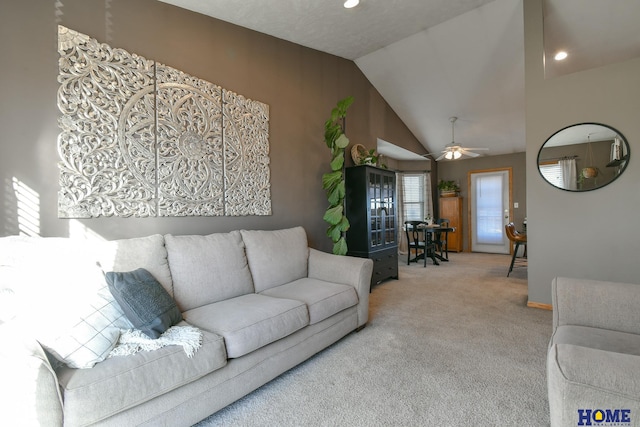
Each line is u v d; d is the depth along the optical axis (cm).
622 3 322
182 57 253
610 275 288
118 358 129
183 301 200
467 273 508
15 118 176
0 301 136
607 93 286
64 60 191
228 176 281
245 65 304
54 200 188
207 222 268
